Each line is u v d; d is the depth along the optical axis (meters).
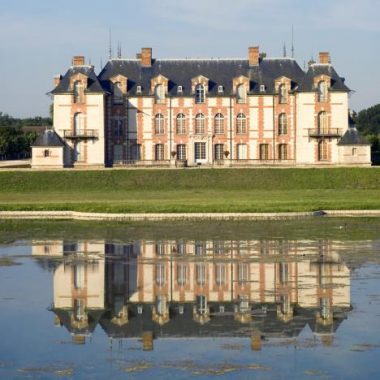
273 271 61.28
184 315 48.66
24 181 135.62
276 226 88.50
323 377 37.34
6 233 84.81
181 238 79.44
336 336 43.59
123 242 77.25
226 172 139.00
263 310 49.44
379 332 44.16
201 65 162.62
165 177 138.00
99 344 42.72
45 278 59.88
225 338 43.62
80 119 156.38
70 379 37.25
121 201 112.31
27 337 44.16
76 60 157.75
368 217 97.38
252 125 159.38
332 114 156.75
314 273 60.19
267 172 138.75
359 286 55.47
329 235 80.56
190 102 159.50
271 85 159.62
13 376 37.69
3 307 50.78
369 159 153.50
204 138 159.50
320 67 157.75
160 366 38.91
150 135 159.75
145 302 52.09
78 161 156.62
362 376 37.50
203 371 38.16
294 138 158.88
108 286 56.81
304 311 48.88
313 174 138.12
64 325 46.53
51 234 83.69
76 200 116.56
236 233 82.75
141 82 160.75
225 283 57.22
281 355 40.47
